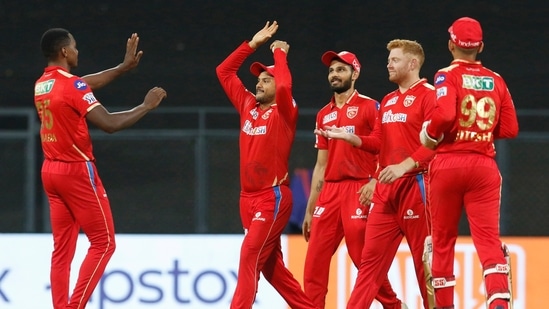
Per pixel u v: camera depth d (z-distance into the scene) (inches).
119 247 1403.8
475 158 1015.6
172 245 1406.3
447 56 2081.7
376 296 1218.6
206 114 2016.5
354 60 1217.4
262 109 1184.2
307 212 1266.0
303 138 1865.2
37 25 2102.6
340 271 1371.8
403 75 1130.7
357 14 2094.0
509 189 1856.5
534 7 2094.0
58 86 1091.9
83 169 1104.2
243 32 2105.1
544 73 2084.2
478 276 1369.3
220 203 1888.5
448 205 1026.7
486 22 2094.0
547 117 1995.6
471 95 1011.9
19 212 1930.4
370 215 1144.2
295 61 2084.2
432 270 1043.3
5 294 1405.0
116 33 2106.3
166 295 1400.1
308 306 1210.0
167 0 2107.5
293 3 2101.4
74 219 1130.7
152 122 2021.4
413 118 1114.1
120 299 1395.2
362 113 1200.8
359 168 1196.5
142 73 2092.8
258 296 1379.2
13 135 1931.6
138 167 1926.7
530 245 1387.8
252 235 1158.3
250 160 1170.6
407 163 1028.5
